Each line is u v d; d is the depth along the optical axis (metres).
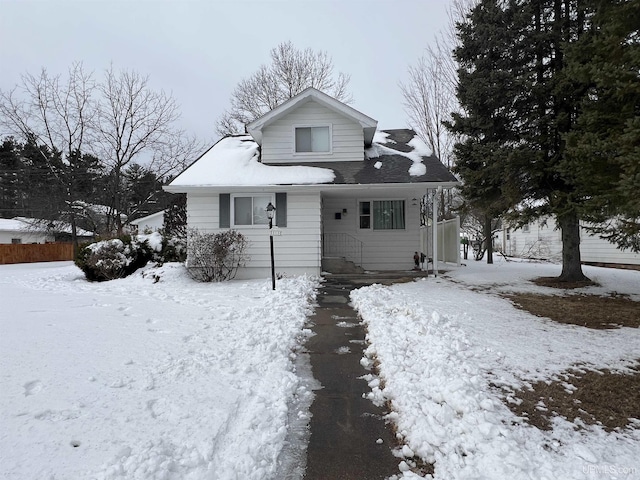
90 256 12.48
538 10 9.82
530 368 4.39
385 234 14.09
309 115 12.96
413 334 5.43
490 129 10.55
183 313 6.85
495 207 10.53
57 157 24.41
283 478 2.67
